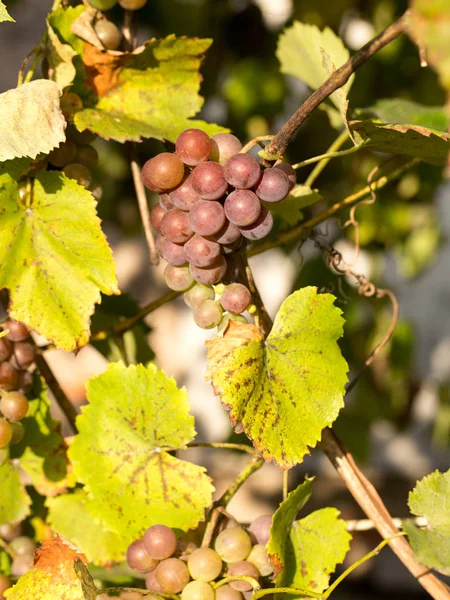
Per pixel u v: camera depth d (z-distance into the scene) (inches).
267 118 47.5
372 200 27.3
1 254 22.9
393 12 44.1
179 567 22.4
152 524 23.6
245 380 21.8
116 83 24.8
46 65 24.1
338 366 22.3
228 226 21.6
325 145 40.4
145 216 26.7
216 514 23.4
